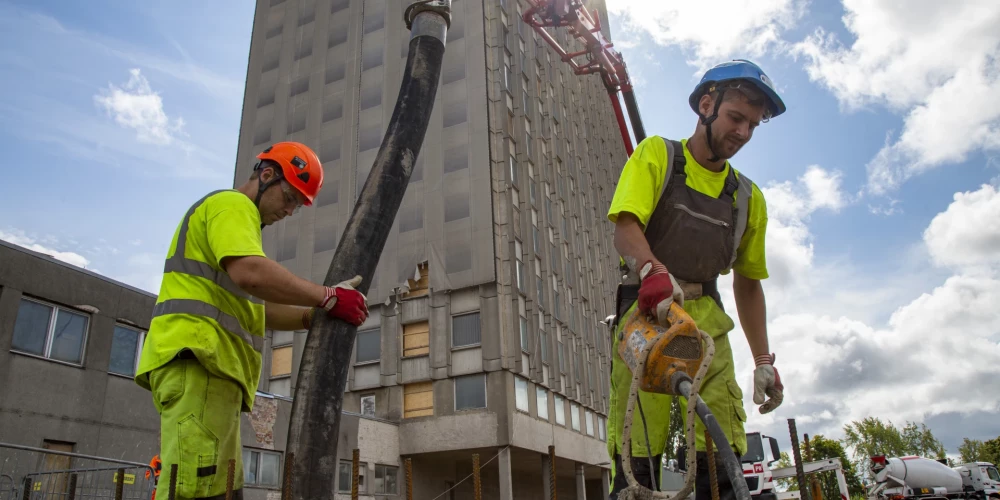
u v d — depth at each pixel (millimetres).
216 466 2463
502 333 26438
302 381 2549
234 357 2648
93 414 14953
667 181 2449
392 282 28328
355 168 32062
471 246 27766
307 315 3215
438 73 3254
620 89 23734
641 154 2449
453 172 29297
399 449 25578
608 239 45000
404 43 33625
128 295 16438
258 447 18641
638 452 2277
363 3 35656
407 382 26656
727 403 2408
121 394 15719
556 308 32062
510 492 24094
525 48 35750
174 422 2432
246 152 35812
